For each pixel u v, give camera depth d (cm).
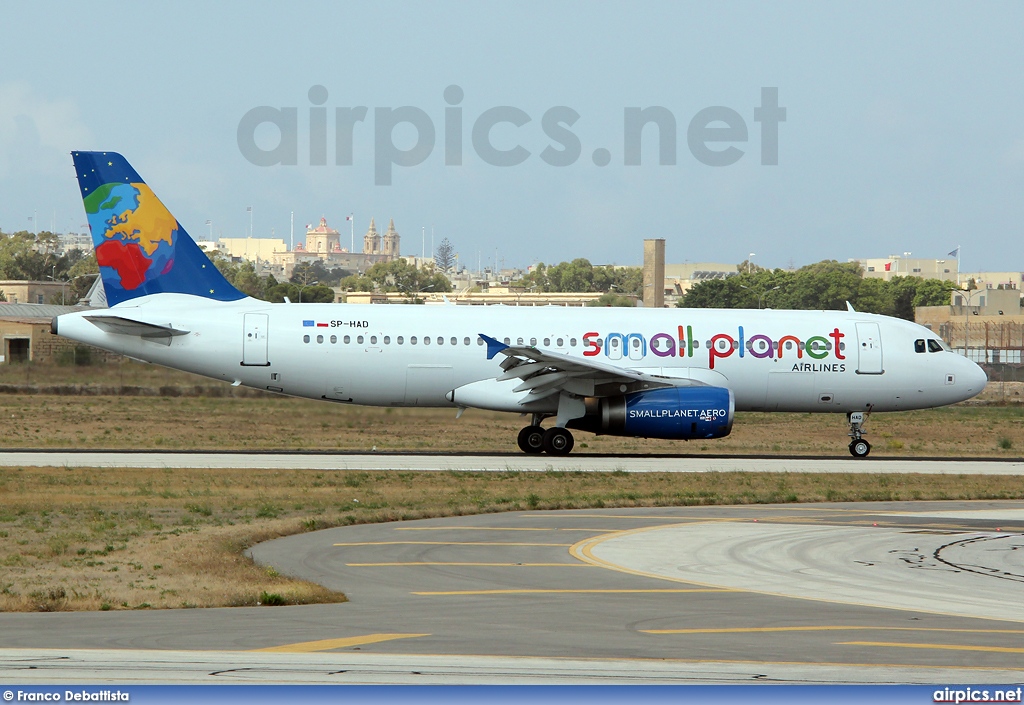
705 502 9688
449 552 6919
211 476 11188
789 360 14362
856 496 10194
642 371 14088
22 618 4906
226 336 13738
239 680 3781
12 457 12781
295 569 6300
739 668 4003
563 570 6262
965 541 7469
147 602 5278
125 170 13912
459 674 3888
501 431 18362
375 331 13900
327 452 14088
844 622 4841
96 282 14638
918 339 14712
